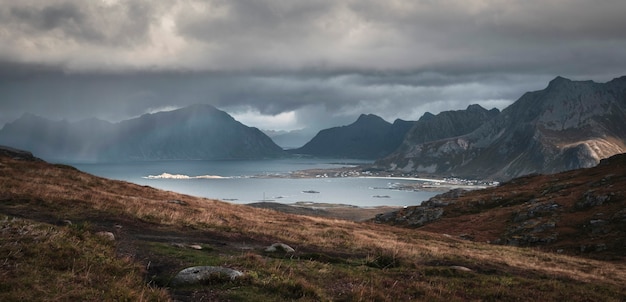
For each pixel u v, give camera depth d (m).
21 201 28.47
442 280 22.03
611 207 79.06
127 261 16.59
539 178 140.75
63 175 47.50
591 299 21.22
